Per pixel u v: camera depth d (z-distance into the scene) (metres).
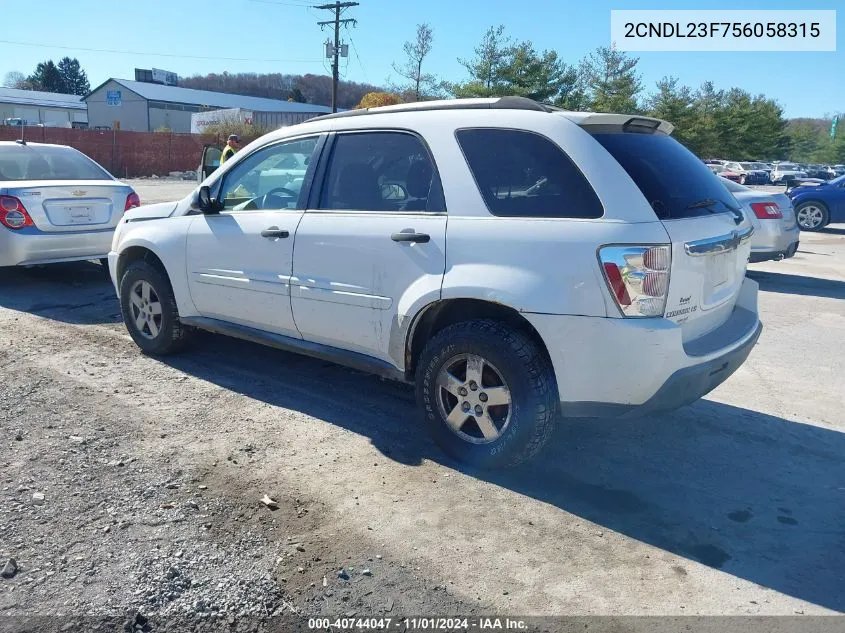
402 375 4.26
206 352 5.98
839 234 17.42
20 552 3.13
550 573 3.11
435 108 4.24
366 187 4.39
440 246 3.93
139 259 5.84
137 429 4.43
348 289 4.34
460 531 3.41
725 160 51.81
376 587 2.98
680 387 3.59
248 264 4.89
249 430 4.47
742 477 4.05
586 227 3.54
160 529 3.34
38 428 4.40
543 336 3.63
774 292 9.60
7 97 80.75
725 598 2.98
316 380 5.40
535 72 34.62
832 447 4.50
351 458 4.12
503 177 3.84
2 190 7.67
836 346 6.89
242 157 5.16
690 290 3.65
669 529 3.49
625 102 35.88
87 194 8.16
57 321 6.96
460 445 4.01
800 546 3.38
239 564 3.10
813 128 86.88
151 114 75.06
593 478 3.99
